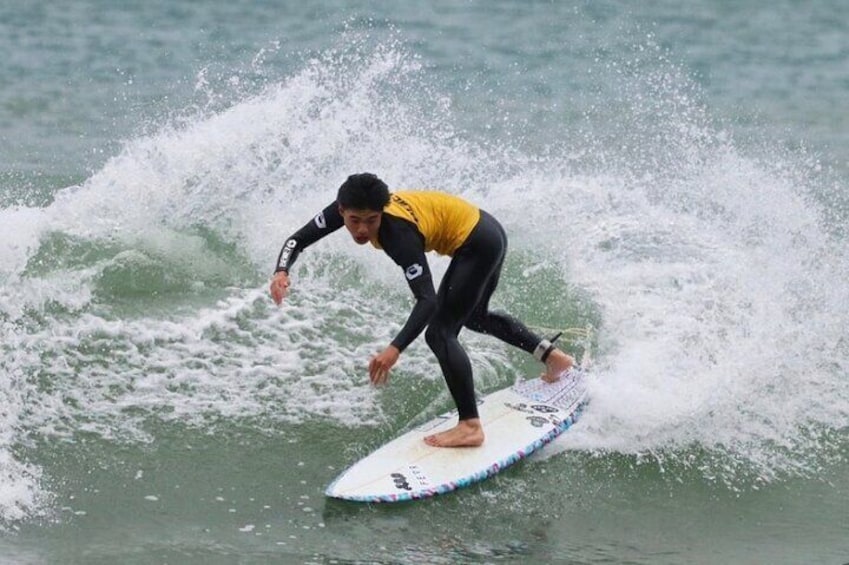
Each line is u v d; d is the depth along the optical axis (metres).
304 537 23.53
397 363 30.55
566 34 89.88
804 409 29.16
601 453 27.16
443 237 25.64
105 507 24.23
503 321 28.75
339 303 33.50
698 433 27.98
